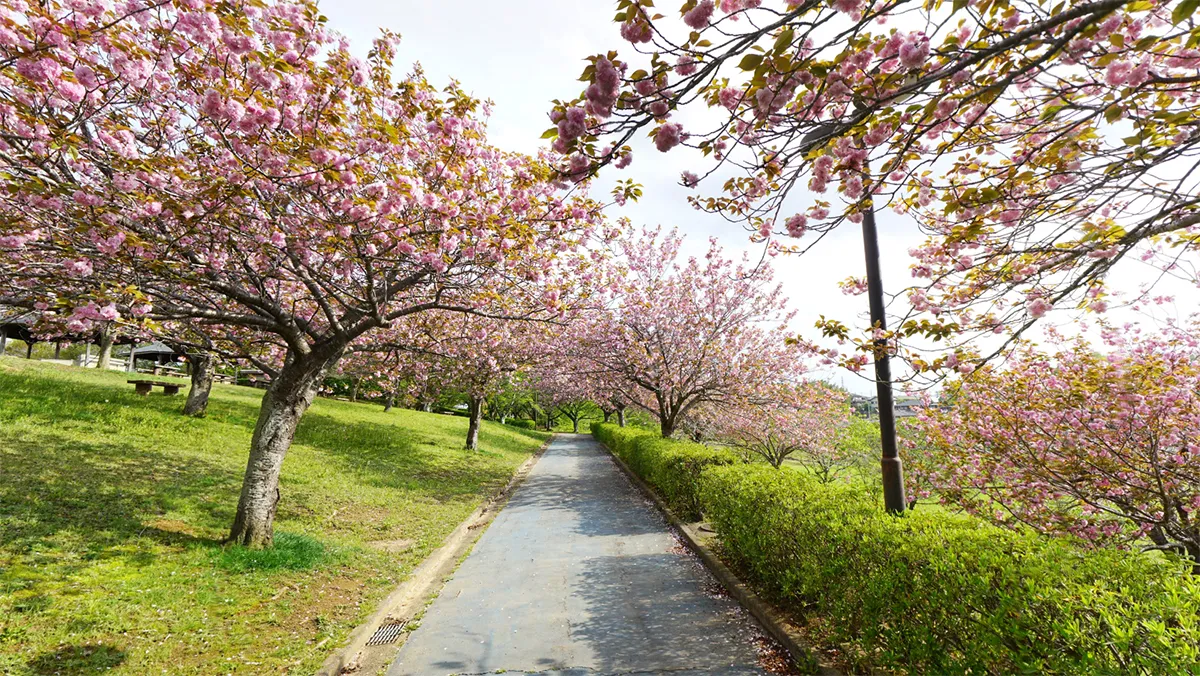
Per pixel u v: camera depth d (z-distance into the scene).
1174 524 4.58
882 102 2.12
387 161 5.83
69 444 8.67
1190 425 4.68
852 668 3.62
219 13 3.55
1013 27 2.29
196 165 5.14
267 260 5.71
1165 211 2.80
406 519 8.92
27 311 5.42
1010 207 3.39
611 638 4.56
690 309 14.44
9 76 3.65
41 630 3.91
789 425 15.28
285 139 4.62
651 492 11.91
